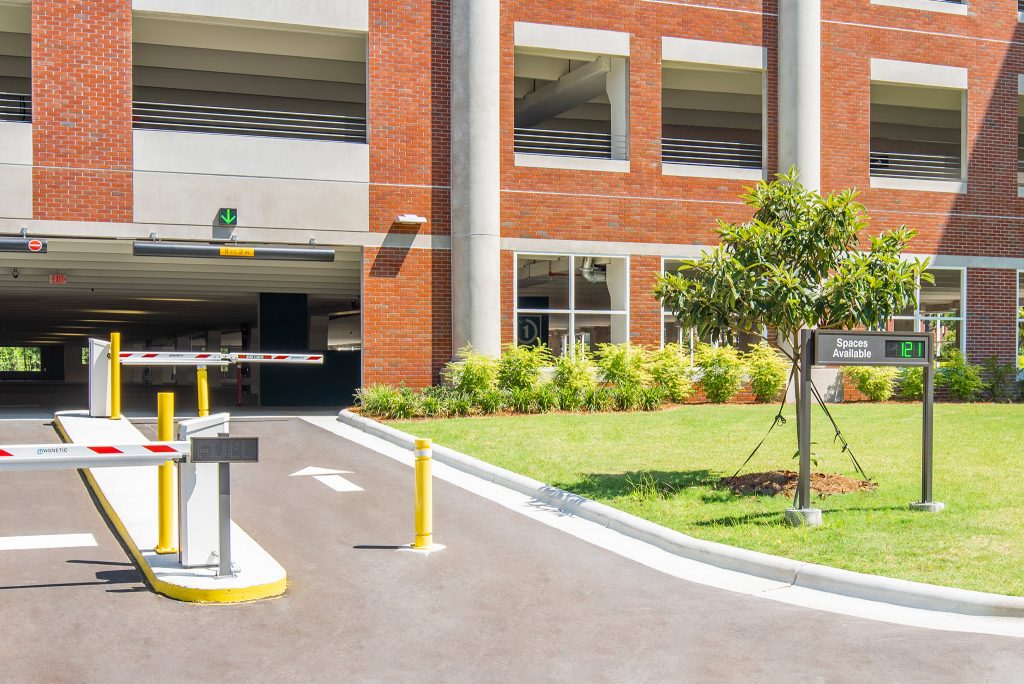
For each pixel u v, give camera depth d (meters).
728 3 23.95
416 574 8.78
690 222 23.52
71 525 10.42
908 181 25.31
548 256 23.06
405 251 21.45
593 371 21.67
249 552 9.02
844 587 8.18
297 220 20.66
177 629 7.11
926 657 6.54
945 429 17.58
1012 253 26.38
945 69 25.73
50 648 6.64
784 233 11.75
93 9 19.36
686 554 9.51
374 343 21.20
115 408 18.39
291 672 6.27
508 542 10.07
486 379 20.50
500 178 22.03
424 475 9.74
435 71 21.72
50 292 27.31
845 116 24.73
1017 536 9.53
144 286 25.61
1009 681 6.07
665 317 24.28
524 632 7.15
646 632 7.16
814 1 24.19
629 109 23.08
